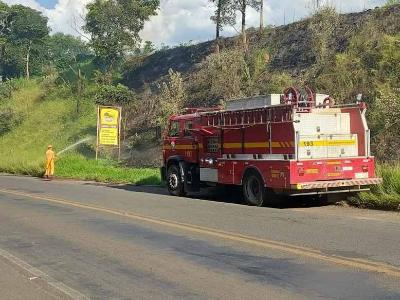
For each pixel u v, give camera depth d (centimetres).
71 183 2452
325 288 630
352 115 1430
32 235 1042
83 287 674
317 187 1346
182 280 689
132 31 5003
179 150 1791
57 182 2534
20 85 6394
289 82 2884
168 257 822
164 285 670
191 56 4494
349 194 1445
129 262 798
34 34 7575
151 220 1192
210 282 675
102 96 4316
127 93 4303
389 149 2050
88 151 4084
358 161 1416
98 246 920
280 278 680
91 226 1130
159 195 1803
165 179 1866
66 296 638
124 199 1655
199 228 1066
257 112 1446
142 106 4228
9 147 4962
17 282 709
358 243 877
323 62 2842
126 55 5272
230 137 1543
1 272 763
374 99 2248
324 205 1452
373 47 2597
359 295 600
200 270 737
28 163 3344
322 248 844
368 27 2745
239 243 906
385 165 1555
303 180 1345
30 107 5694
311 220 1146
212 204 1501
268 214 1259
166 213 1307
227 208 1398
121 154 3744
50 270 767
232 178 1536
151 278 705
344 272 698
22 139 5050
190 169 1736
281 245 875
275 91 2892
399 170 1462
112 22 4969
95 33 5003
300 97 1399
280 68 3216
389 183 1407
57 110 5344
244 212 1306
